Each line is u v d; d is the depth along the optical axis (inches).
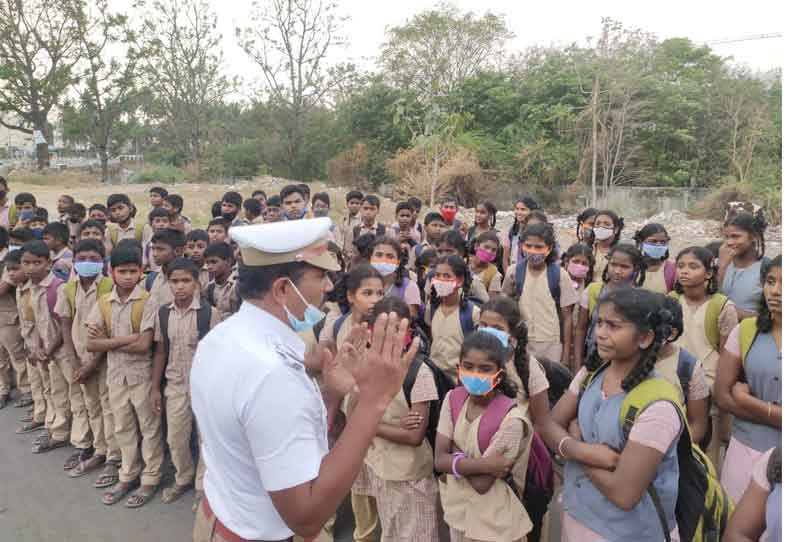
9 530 154.0
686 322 149.0
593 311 178.4
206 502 73.4
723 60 1181.7
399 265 180.1
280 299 70.8
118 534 152.0
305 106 1309.1
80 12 1179.3
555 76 1142.3
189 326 162.7
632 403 84.7
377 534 145.8
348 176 1165.1
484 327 125.1
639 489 81.9
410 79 1232.8
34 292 197.0
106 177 1294.3
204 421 69.5
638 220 880.9
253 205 321.7
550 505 162.2
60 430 203.0
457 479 113.3
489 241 207.9
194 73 1315.2
